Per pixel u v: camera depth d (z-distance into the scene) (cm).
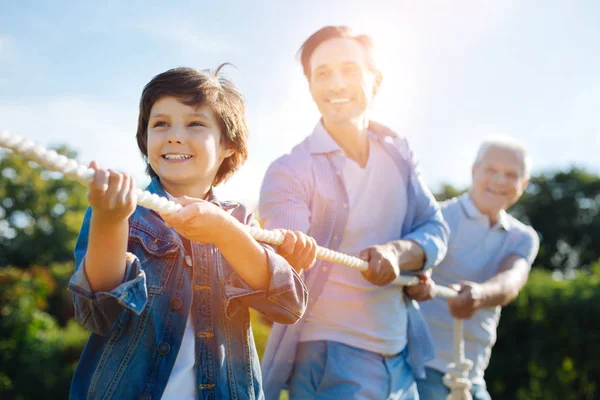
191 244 224
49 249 3566
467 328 450
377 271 316
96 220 183
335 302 334
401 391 342
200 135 230
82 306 198
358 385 325
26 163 3650
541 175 3619
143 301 197
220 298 224
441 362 441
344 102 346
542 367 1389
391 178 360
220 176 256
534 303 1402
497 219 462
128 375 207
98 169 174
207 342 218
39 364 1806
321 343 331
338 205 341
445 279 459
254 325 1132
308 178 340
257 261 213
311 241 252
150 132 231
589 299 1361
